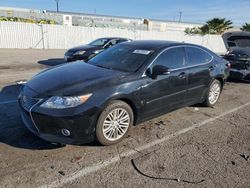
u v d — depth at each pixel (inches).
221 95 286.0
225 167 133.4
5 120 174.9
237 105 249.6
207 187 115.7
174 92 181.9
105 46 454.3
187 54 197.6
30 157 131.6
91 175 120.2
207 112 221.6
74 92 131.9
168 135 169.2
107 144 147.7
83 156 136.1
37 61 491.8
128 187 113.0
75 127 131.2
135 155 140.6
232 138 170.7
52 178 115.9
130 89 149.6
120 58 178.7
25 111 137.6
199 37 1203.9
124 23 1311.5
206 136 171.6
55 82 143.3
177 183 117.5
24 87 152.3
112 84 143.7
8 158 129.2
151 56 169.5
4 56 548.1
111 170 125.2
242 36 374.6
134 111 159.5
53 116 128.1
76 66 175.5
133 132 169.8
